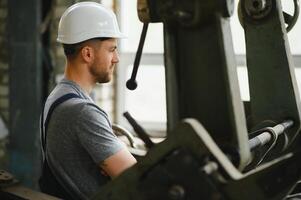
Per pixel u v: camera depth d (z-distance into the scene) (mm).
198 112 962
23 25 2965
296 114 1575
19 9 2959
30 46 2975
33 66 2990
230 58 932
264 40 1572
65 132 1490
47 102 1596
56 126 1510
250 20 1578
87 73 1620
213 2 917
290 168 849
